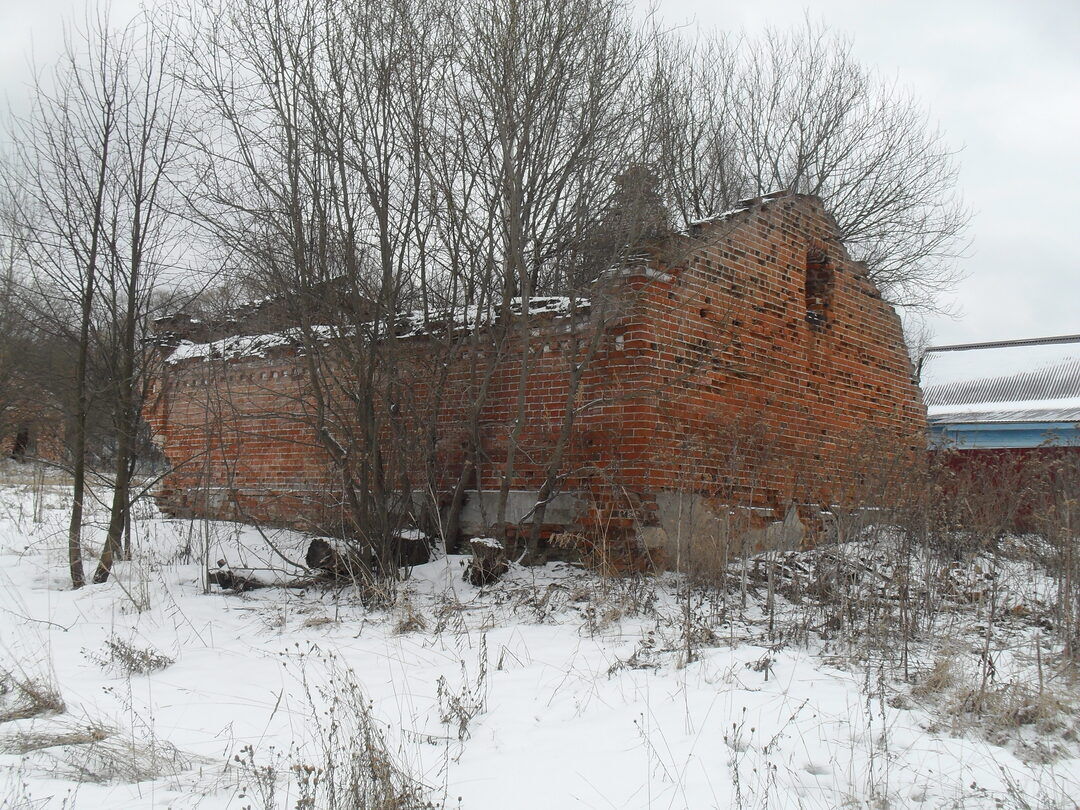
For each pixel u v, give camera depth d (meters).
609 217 10.04
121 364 9.98
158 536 11.66
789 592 8.94
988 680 5.88
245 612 8.38
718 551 9.00
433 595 8.76
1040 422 17.38
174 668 6.62
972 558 9.41
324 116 9.19
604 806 4.02
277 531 11.48
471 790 4.25
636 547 9.27
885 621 7.30
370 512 9.51
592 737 4.92
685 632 6.69
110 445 10.69
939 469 9.79
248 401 13.04
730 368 10.59
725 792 4.13
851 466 10.95
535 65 9.65
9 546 11.88
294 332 10.20
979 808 4.05
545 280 11.33
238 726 5.32
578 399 9.87
